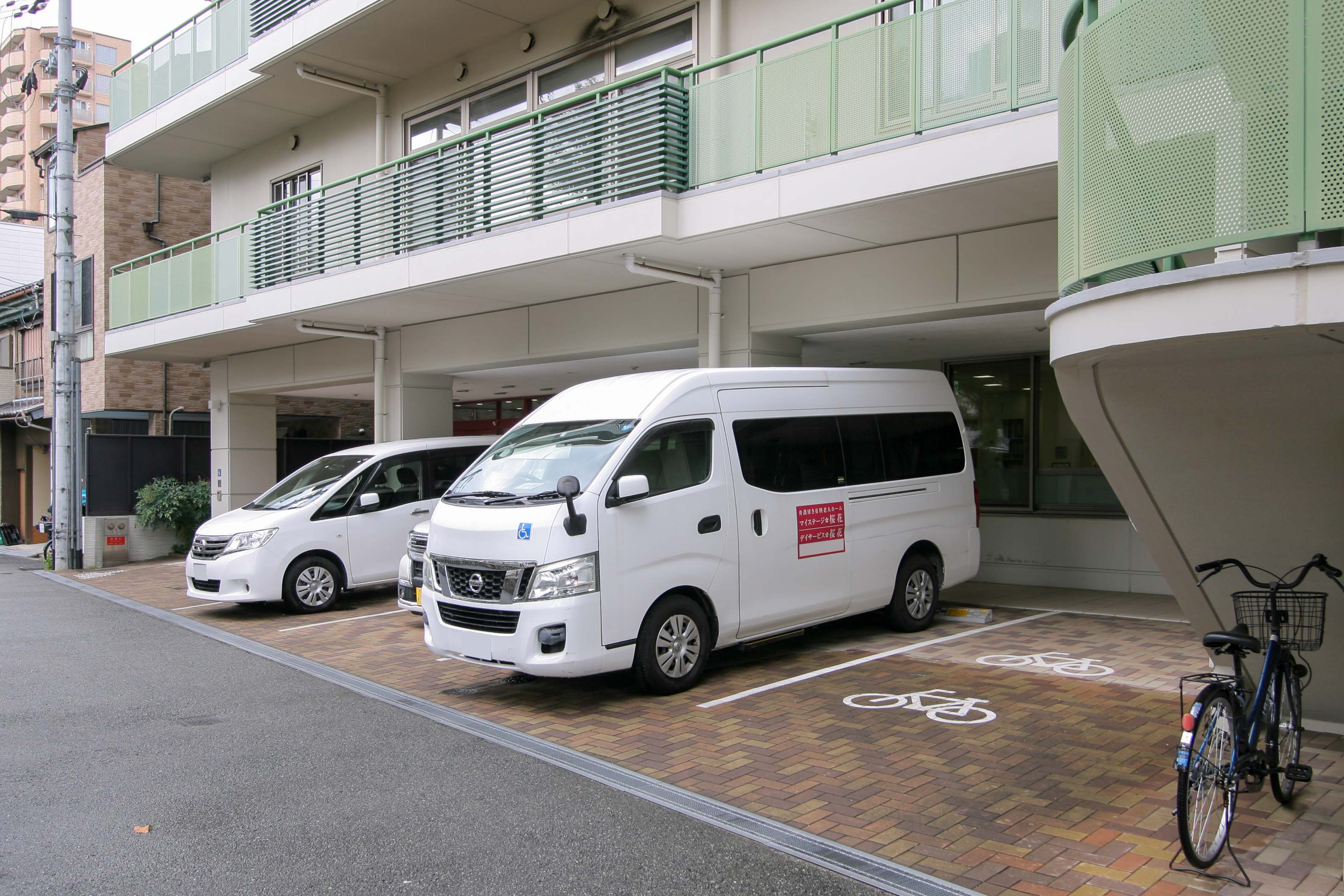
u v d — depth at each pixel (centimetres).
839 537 866
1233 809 438
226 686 806
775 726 650
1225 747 437
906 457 948
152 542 1914
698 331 1136
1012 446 1325
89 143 2522
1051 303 888
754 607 795
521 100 1394
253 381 1894
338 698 763
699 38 1159
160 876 435
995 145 751
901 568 933
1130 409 539
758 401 830
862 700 710
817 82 877
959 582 997
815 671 800
